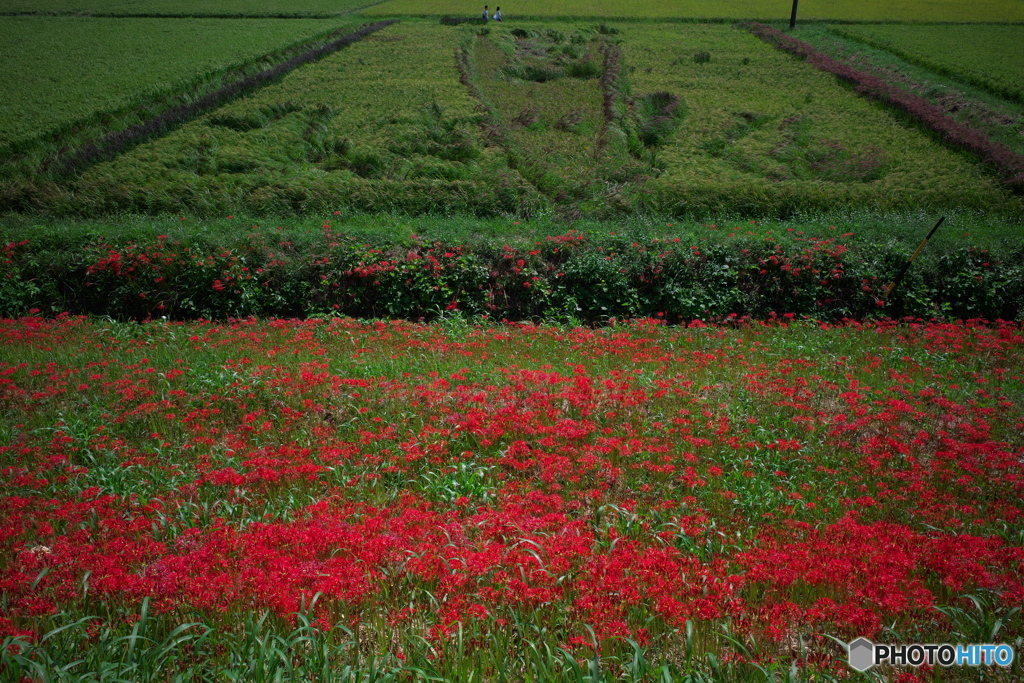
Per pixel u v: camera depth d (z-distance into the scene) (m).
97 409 8.39
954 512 5.98
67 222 17.64
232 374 9.24
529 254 14.84
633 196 19.75
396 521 5.49
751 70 36.75
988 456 7.02
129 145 24.02
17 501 6.02
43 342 11.62
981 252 14.79
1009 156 22.72
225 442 7.53
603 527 5.83
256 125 26.92
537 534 5.49
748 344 11.62
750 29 47.69
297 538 5.25
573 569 4.95
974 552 5.10
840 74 34.69
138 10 54.50
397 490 6.55
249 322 13.13
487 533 5.48
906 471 6.91
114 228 16.08
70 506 5.88
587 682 3.80
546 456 6.82
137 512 5.94
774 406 8.54
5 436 7.69
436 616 4.57
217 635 4.35
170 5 57.41
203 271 14.34
